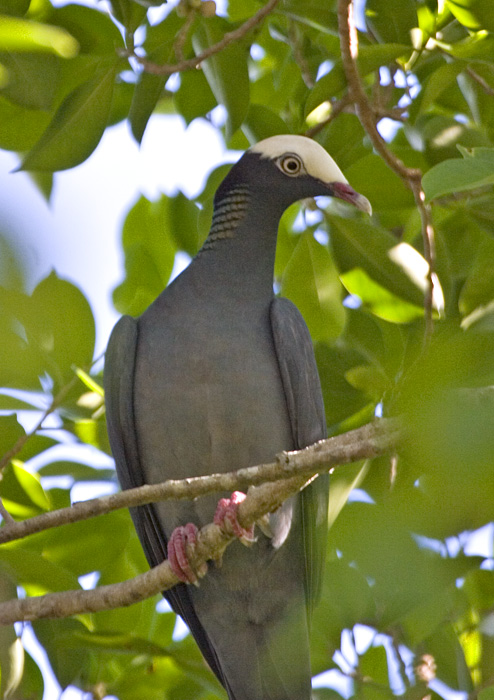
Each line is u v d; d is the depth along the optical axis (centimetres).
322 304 980
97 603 709
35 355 225
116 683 964
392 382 851
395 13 877
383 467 822
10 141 995
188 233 1062
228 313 849
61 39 528
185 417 820
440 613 835
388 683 914
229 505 746
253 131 1016
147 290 1080
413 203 1005
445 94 1076
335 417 915
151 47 944
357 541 255
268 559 862
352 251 921
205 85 997
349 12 823
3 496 889
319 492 863
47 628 870
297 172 928
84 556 946
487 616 893
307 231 970
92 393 897
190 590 886
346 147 1012
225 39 846
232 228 905
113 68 859
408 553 249
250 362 830
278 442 841
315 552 874
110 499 603
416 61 912
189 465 834
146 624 1070
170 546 769
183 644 1059
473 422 212
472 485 211
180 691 961
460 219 1009
